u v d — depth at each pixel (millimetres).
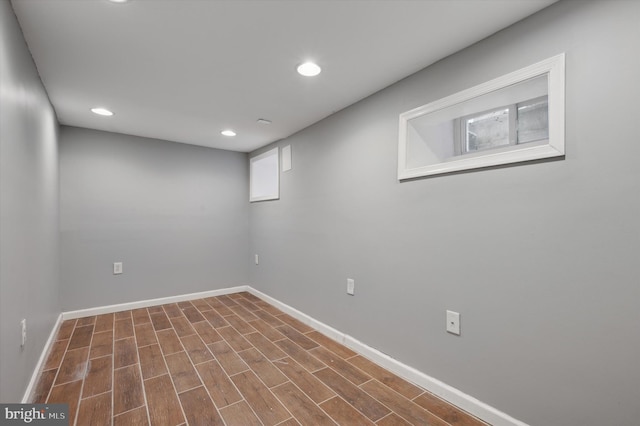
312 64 1795
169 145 3584
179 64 1790
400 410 1600
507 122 1531
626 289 1108
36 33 1473
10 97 1288
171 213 3600
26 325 1570
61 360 2127
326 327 2619
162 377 1917
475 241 1565
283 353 2266
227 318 3051
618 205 1125
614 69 1136
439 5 1295
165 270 3561
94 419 1520
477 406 1531
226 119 2766
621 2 1120
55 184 2633
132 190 3346
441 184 1731
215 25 1429
